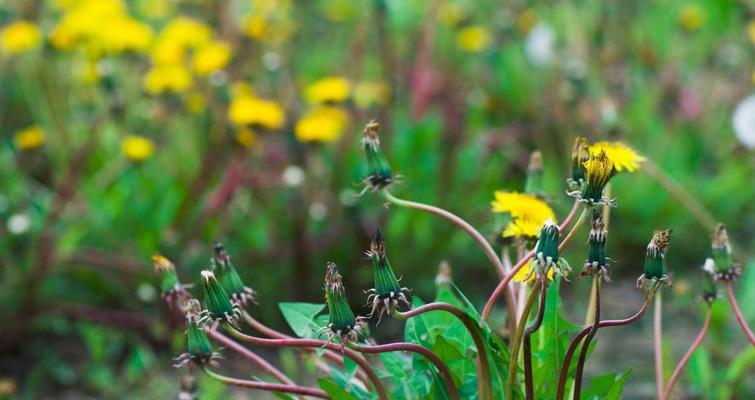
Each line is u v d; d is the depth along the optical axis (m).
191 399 1.83
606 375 1.62
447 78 4.48
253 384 1.51
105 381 2.98
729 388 2.42
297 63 5.09
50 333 3.26
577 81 4.08
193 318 1.50
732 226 4.08
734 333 3.10
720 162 4.41
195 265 3.21
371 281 3.47
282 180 3.51
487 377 1.46
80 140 3.94
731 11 4.72
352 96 3.86
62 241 3.21
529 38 4.48
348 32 5.29
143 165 3.59
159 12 4.63
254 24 3.91
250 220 3.61
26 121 4.57
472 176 3.84
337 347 1.38
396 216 3.48
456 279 3.61
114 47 3.59
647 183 3.97
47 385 3.00
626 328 3.28
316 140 3.34
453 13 4.47
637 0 4.89
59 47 3.65
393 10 4.35
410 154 3.85
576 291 3.62
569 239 1.36
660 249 1.33
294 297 3.42
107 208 3.47
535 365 1.58
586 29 4.55
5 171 3.65
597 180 1.33
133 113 3.83
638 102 4.48
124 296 3.36
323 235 3.46
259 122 3.17
